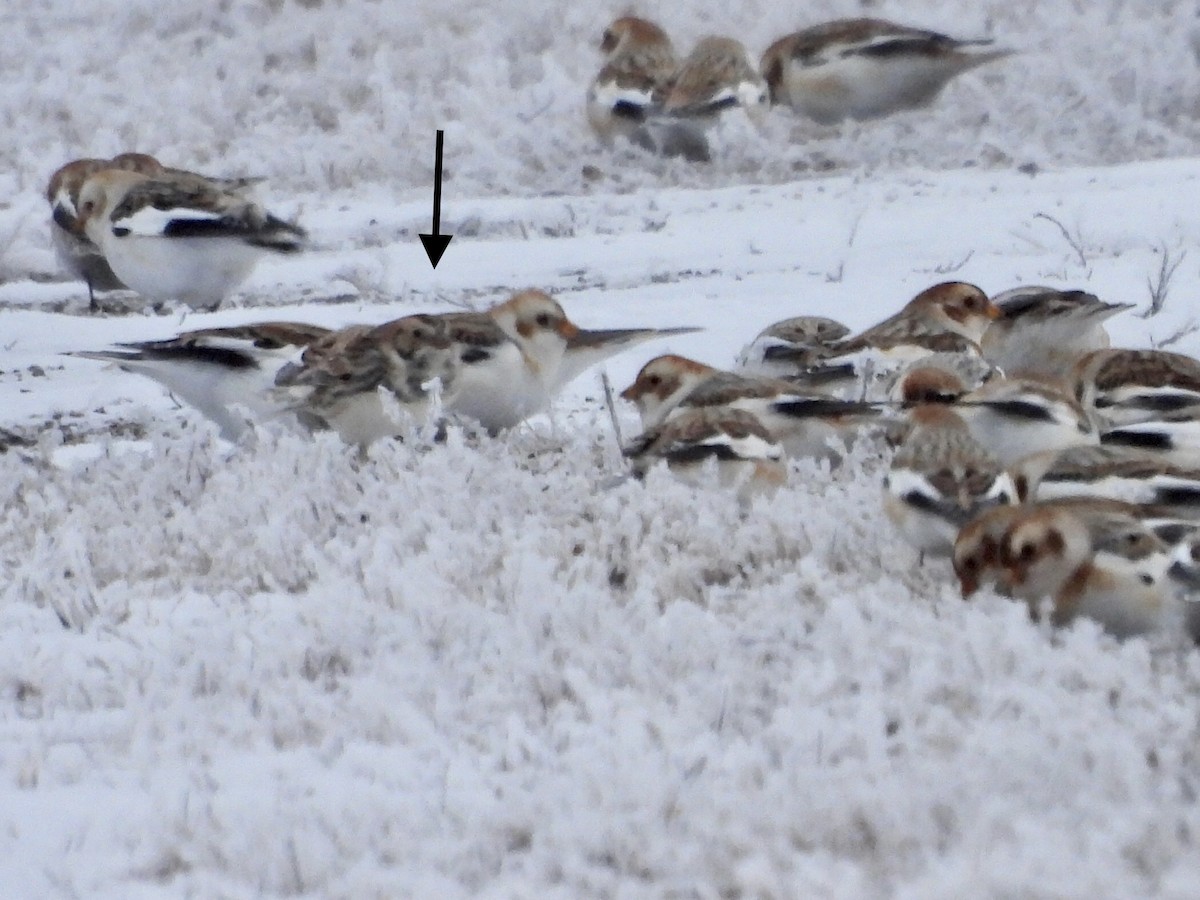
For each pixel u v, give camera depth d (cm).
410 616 1151
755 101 3055
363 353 1565
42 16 3550
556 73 3316
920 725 991
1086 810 890
